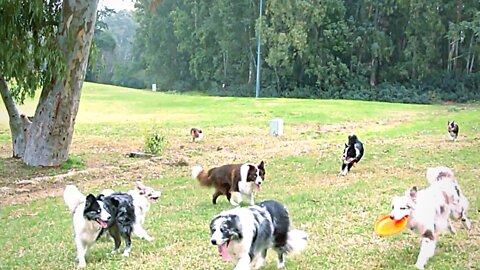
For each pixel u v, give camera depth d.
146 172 16.19
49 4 16.55
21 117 18.09
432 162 15.66
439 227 6.89
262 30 54.22
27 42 15.99
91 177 15.57
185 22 64.62
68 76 16.55
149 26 68.88
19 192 13.78
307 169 15.45
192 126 27.66
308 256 7.26
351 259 7.11
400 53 58.56
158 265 7.16
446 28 56.09
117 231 7.82
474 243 7.60
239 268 5.94
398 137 21.94
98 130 26.27
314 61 56.75
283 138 23.33
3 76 16.69
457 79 55.44
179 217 9.95
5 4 15.27
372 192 11.59
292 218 9.40
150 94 49.59
